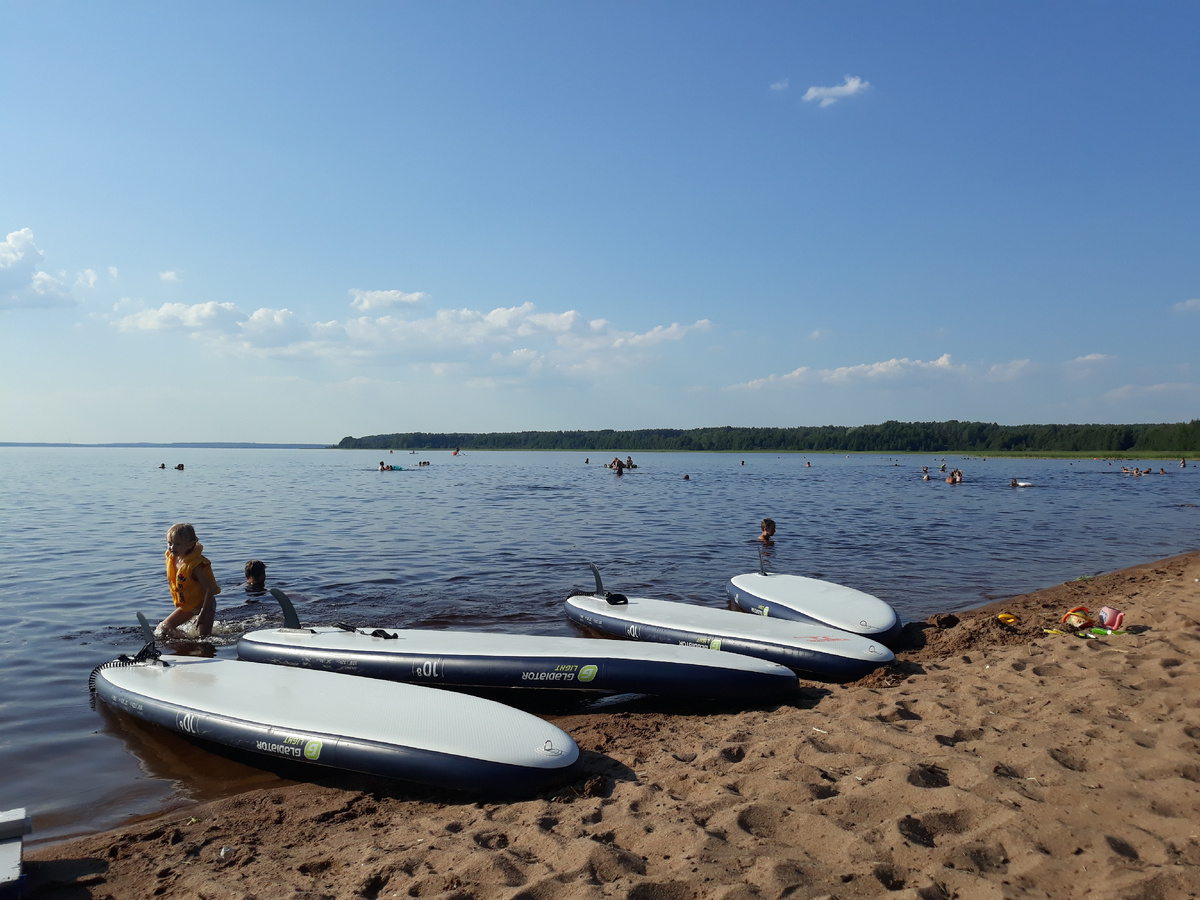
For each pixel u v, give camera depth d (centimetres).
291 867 322
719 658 575
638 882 274
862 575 1132
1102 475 4912
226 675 525
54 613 858
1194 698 438
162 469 5266
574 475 4716
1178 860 265
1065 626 709
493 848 324
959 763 364
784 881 270
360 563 1197
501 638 626
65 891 311
